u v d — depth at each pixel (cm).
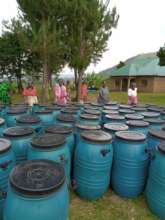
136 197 399
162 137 382
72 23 1338
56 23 1317
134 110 705
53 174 248
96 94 2353
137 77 3397
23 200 220
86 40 1394
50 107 682
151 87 3198
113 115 579
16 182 230
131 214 354
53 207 225
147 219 344
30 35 1298
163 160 323
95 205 376
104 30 1402
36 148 324
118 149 383
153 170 343
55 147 327
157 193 338
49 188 222
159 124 519
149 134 412
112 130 431
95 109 666
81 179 378
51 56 1423
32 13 1288
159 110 709
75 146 424
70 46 1370
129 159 372
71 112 604
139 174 381
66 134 404
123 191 393
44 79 1455
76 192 403
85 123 499
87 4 1290
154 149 368
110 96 2323
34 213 219
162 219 344
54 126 445
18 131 393
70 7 1258
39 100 1515
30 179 237
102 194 392
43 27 1223
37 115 557
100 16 1332
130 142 371
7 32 2147
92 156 359
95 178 367
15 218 222
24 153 379
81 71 1465
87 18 1298
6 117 573
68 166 356
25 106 707
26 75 2423
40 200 219
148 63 3481
